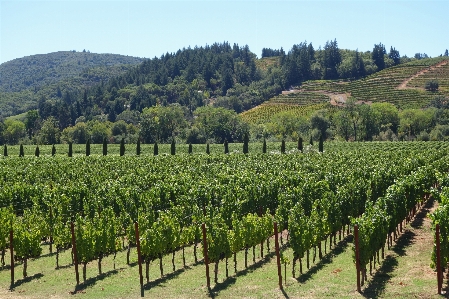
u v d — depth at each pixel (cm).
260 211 2861
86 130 13500
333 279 1825
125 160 5269
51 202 2764
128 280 1950
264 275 1947
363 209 2745
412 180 2773
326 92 19925
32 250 2027
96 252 1995
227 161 5225
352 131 12581
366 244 1731
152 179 3609
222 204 2683
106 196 2848
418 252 2147
